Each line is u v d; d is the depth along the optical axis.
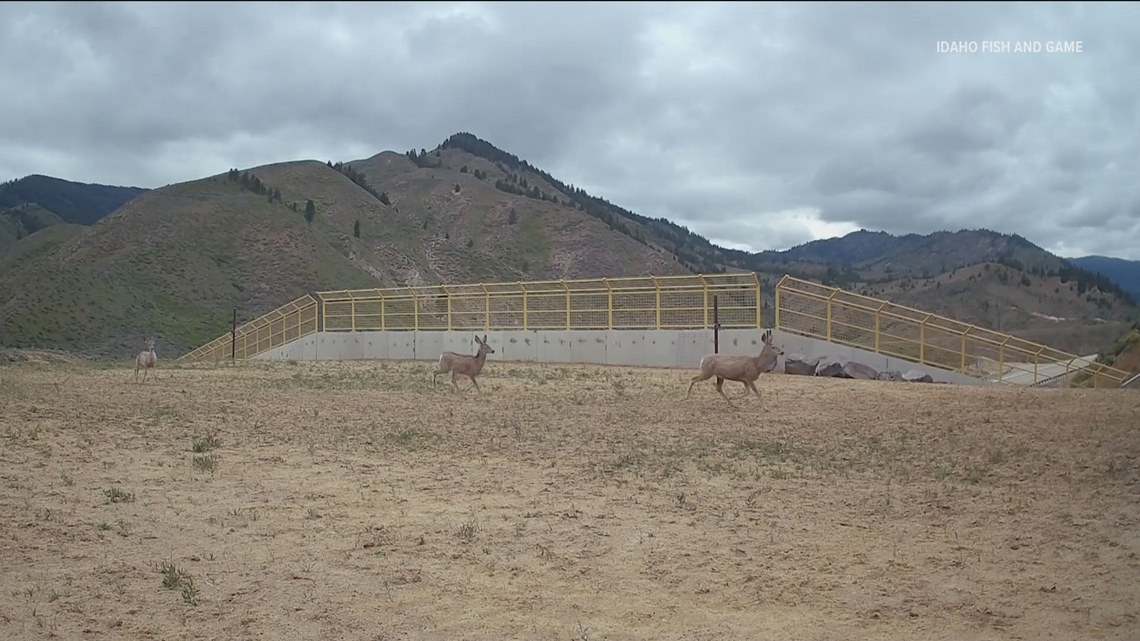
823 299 31.77
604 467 12.34
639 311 34.91
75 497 10.00
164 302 90.56
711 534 8.95
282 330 49.22
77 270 87.44
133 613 6.72
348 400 20.16
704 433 15.49
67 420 15.70
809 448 14.00
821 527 9.27
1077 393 20.47
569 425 16.36
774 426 16.33
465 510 9.80
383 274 136.00
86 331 78.19
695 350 32.91
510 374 28.61
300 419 16.73
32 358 39.94
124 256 98.12
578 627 6.59
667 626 6.63
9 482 10.63
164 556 8.02
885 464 12.69
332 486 10.87
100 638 6.27
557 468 12.26
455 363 23.61
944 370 30.94
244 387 23.41
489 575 7.66
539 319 37.81
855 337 31.48
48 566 7.71
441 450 13.59
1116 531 9.01
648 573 7.76
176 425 15.59
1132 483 11.05
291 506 9.84
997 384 30.72
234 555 8.09
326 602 6.99
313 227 130.00
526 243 189.38
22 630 6.36
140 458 12.42
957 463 12.67
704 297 33.16
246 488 10.67
